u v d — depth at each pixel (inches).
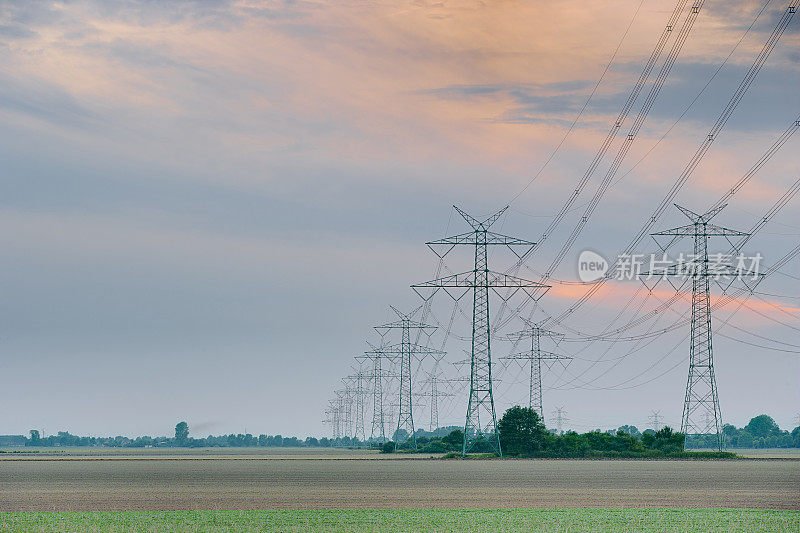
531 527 2372.0
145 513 2787.9
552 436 7859.3
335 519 2576.3
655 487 3944.4
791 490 3740.2
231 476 5191.9
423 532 2269.9
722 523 2455.7
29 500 3395.7
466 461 7007.9
